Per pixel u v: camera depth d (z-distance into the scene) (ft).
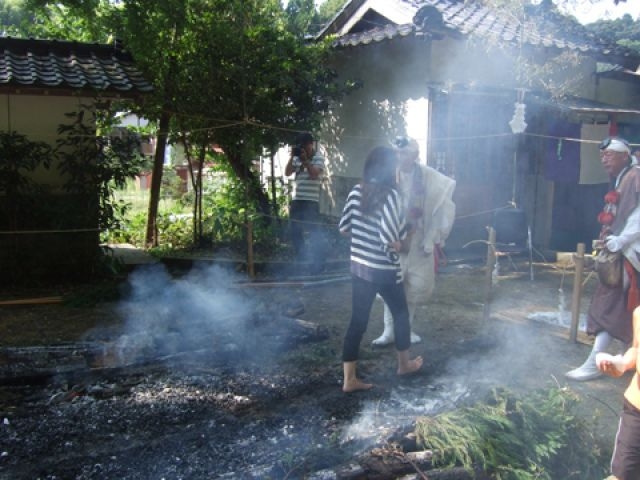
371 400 15.15
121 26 29.55
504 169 34.19
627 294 15.85
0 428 13.41
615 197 16.03
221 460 12.21
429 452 11.96
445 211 17.28
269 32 29.35
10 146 23.97
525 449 12.17
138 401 14.90
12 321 21.17
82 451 12.57
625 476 10.69
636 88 39.86
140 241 34.71
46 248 25.49
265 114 29.86
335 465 11.80
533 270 30.71
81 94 24.81
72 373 16.03
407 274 17.54
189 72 29.45
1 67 24.54
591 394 15.75
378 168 14.93
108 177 25.31
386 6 33.81
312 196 28.66
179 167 50.93
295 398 15.30
